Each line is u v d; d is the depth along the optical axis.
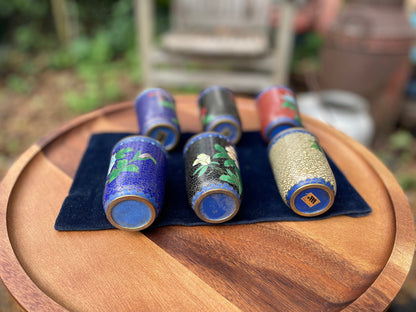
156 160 0.70
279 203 0.75
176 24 2.32
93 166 0.84
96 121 1.05
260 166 0.86
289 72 2.73
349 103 1.79
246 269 0.63
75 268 0.62
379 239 0.68
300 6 2.66
